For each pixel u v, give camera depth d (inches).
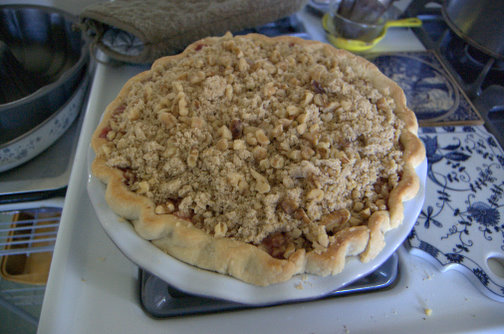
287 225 9.5
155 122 11.0
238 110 11.1
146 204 9.6
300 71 12.5
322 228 9.3
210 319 10.0
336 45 18.4
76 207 11.8
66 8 18.3
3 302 15.2
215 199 9.8
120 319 9.9
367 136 11.0
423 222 12.1
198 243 9.2
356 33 17.6
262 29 18.2
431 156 14.1
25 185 13.9
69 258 10.8
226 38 13.7
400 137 11.6
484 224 12.2
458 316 10.4
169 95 11.5
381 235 9.5
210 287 8.9
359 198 10.2
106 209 9.9
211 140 10.6
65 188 14.1
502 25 14.8
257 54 13.1
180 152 10.4
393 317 10.2
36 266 15.3
